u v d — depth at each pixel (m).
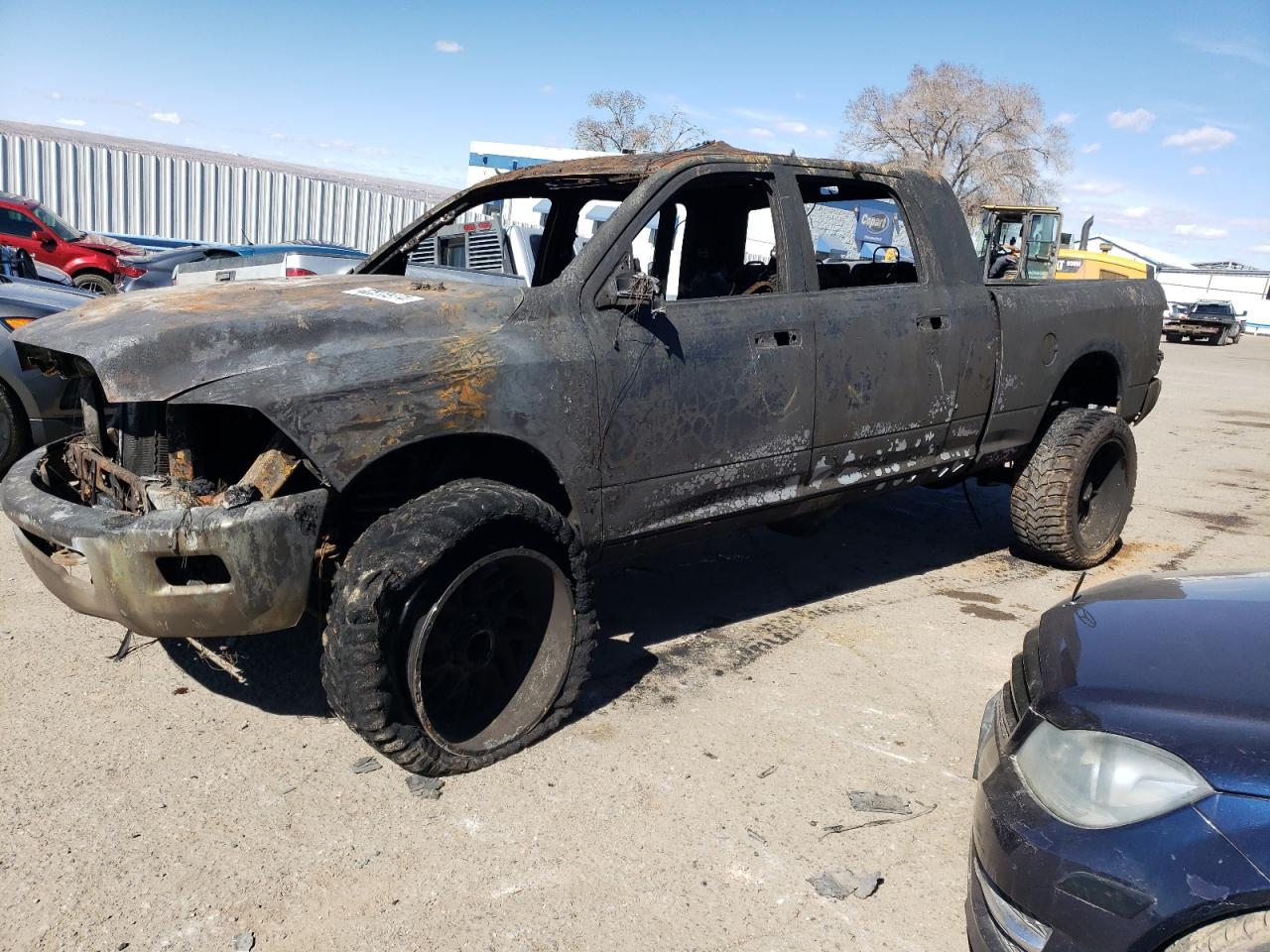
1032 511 5.09
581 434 3.24
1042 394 4.94
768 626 4.35
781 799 2.95
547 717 3.22
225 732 3.23
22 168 23.61
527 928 2.36
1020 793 2.06
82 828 2.67
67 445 3.57
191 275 9.73
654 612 4.48
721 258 4.73
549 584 3.20
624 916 2.41
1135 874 1.80
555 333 3.22
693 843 2.71
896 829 2.82
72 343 2.88
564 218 4.98
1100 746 1.97
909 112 48.59
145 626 2.75
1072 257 25.36
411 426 2.87
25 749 3.05
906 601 4.75
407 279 3.71
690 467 3.56
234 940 2.28
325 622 3.08
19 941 2.25
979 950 2.07
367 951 2.27
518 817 2.81
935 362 4.35
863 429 4.12
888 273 4.93
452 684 3.13
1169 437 10.46
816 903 2.48
